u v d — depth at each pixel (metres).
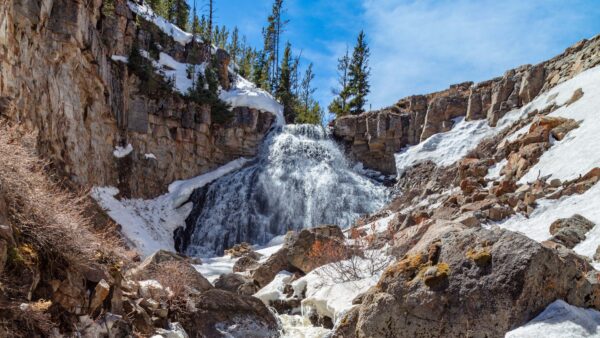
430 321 5.87
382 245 11.79
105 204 19.50
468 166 17.83
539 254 5.45
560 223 9.12
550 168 13.35
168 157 24.42
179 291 8.44
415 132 27.02
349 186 25.77
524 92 22.70
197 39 28.77
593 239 8.41
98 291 6.50
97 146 19.94
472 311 5.60
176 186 24.50
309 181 26.39
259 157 27.70
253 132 27.89
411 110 27.53
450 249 6.18
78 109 18.25
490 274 5.64
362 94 41.41
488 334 5.45
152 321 7.42
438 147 24.92
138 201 22.59
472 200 12.76
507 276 5.49
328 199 25.56
